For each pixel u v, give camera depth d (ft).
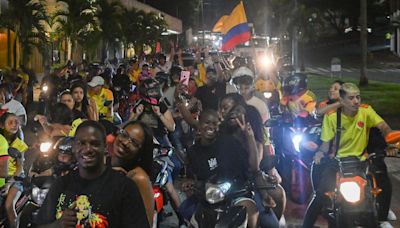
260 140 23.43
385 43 315.99
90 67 57.82
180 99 31.37
